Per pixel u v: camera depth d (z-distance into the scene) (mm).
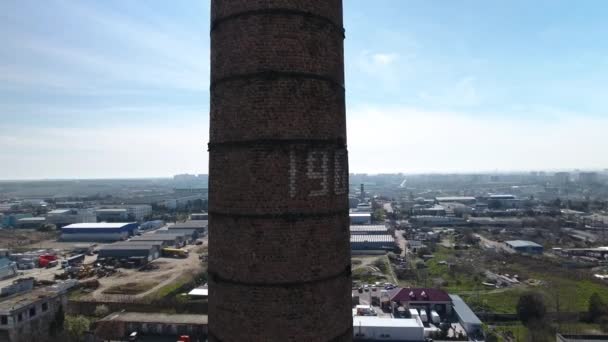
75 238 156250
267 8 12875
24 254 122875
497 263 110375
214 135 13906
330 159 13633
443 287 89562
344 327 13945
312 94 13172
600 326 62375
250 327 12766
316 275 13008
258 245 12727
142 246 121062
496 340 61312
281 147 12734
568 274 95500
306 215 12922
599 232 159125
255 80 12820
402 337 59531
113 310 70625
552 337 59000
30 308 60094
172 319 63625
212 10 14289
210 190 14188
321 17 13516
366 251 132125
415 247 135500
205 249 135750
